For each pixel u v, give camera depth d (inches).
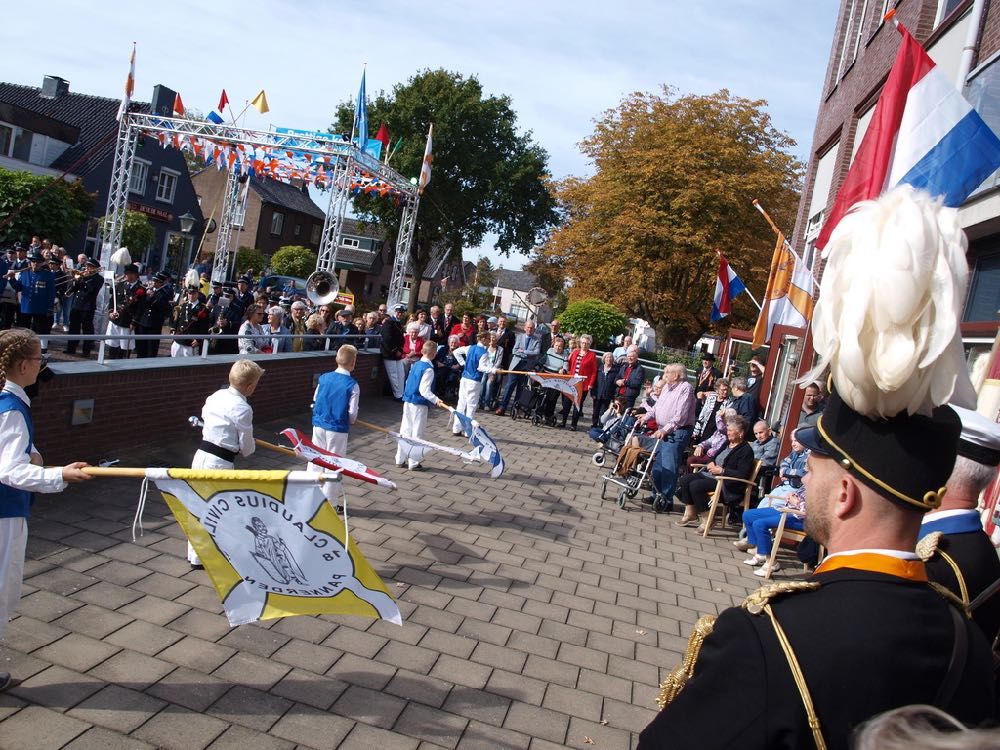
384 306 663.8
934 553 87.6
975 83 290.2
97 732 136.1
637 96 1310.3
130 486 267.6
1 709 137.7
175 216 1541.6
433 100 1697.8
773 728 47.3
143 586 195.5
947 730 38.2
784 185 1259.8
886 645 48.3
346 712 154.7
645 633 220.2
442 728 154.9
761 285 1258.6
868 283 49.5
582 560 278.2
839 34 601.0
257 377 213.3
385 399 600.7
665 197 1263.5
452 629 201.0
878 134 231.8
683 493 358.0
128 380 288.2
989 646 55.1
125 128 761.0
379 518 285.1
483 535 286.4
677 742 50.3
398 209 1713.8
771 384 494.3
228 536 151.8
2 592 136.9
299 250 1822.1
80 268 639.1
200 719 144.8
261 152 737.0
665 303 1299.2
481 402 647.8
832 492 56.0
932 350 47.8
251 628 183.0
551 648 199.8
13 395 139.6
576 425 626.8
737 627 51.8
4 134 1192.8
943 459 52.8
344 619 196.1
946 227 50.8
